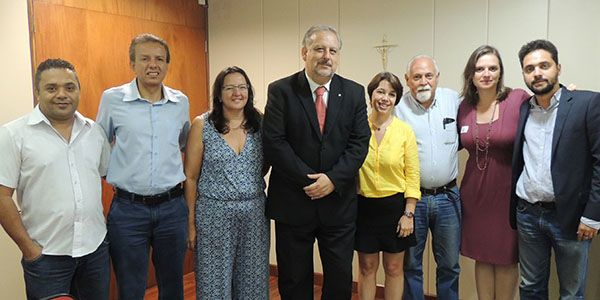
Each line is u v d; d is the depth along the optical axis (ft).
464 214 8.98
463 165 10.36
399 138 8.46
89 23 10.75
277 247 8.00
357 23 11.65
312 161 7.52
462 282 10.89
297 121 7.53
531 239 7.95
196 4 13.47
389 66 11.34
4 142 6.44
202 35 13.71
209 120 7.89
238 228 7.86
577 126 7.29
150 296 11.96
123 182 7.51
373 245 8.59
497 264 8.75
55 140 6.74
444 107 8.97
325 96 7.64
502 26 10.10
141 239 7.64
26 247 6.61
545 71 7.44
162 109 7.77
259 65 13.16
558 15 9.59
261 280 8.07
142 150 7.50
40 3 9.80
